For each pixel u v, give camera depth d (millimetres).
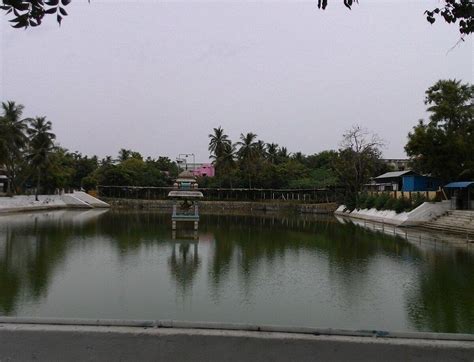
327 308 10820
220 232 30922
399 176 42438
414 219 31891
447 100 31469
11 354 2404
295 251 21250
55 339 2420
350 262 17922
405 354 2398
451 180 32969
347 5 3342
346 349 2406
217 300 11562
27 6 2846
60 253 19469
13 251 19750
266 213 58875
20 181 55469
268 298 11836
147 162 80438
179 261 17953
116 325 2533
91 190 71625
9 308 10508
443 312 10445
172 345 2418
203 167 90125
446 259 18422
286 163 71438
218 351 2408
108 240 24828
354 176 48031
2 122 41969
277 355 2404
